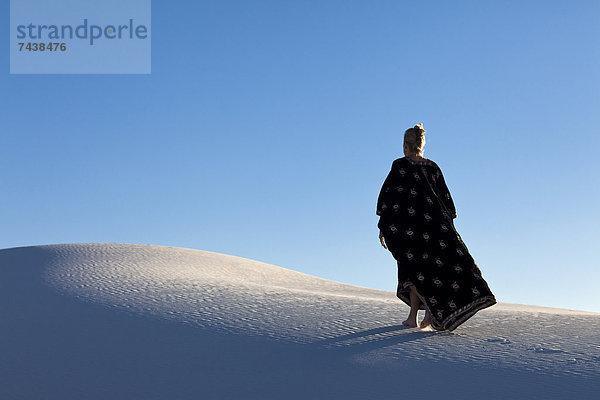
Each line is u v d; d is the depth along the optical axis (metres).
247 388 4.52
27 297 8.48
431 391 4.20
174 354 5.46
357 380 4.51
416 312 5.95
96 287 9.13
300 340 5.64
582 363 4.56
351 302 7.81
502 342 5.27
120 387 4.73
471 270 5.57
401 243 5.68
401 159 5.85
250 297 8.20
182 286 9.30
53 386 4.85
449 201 5.89
